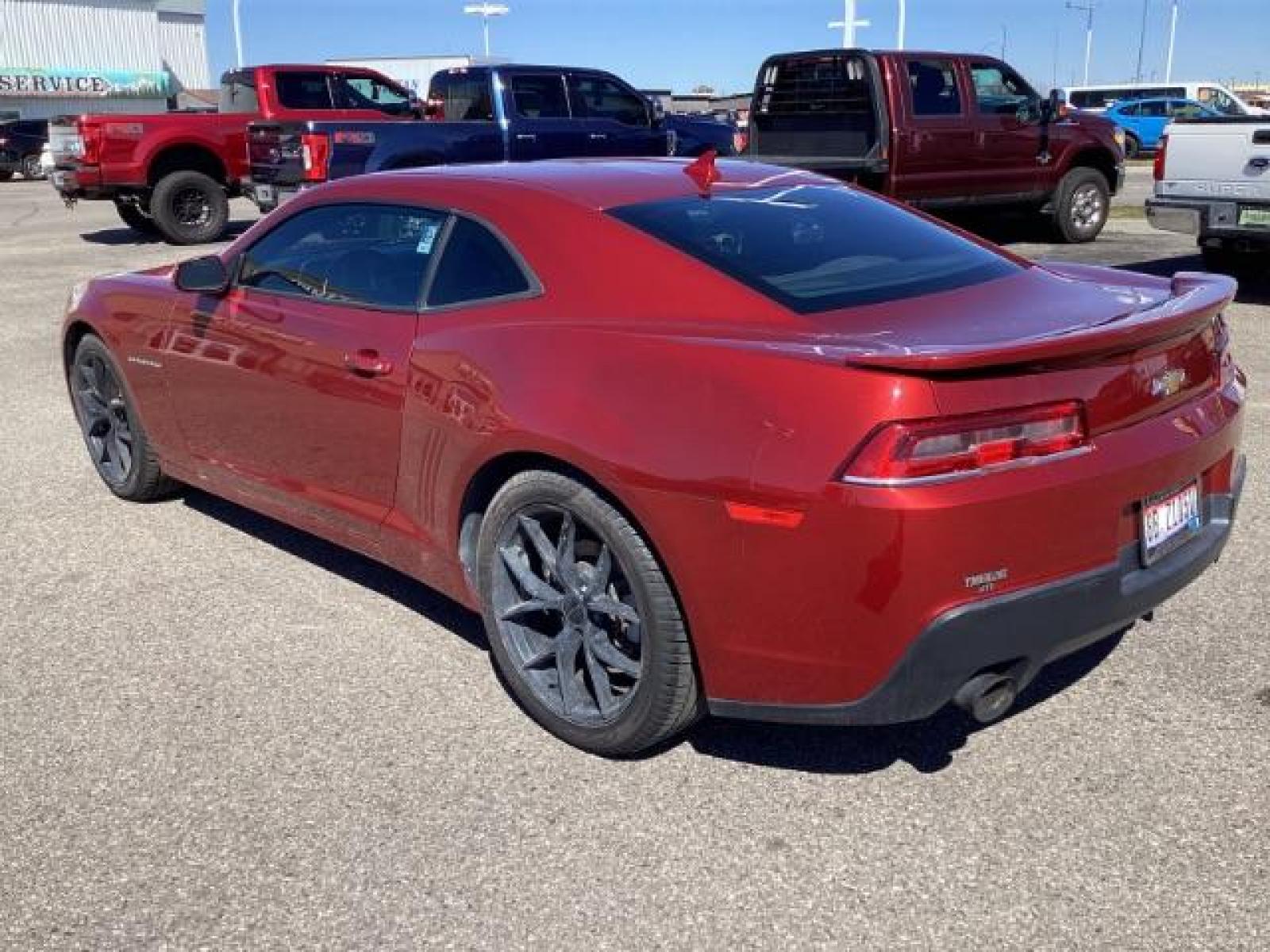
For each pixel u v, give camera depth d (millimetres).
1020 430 2648
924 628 2609
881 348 2738
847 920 2574
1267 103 45250
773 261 3311
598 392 3008
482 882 2727
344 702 3555
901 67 11938
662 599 2947
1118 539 2859
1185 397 3092
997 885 2676
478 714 3479
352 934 2566
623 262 3271
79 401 5461
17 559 4730
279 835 2914
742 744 3289
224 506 5355
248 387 4266
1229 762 3125
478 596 3502
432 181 3820
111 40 53531
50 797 3090
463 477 3391
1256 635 3830
